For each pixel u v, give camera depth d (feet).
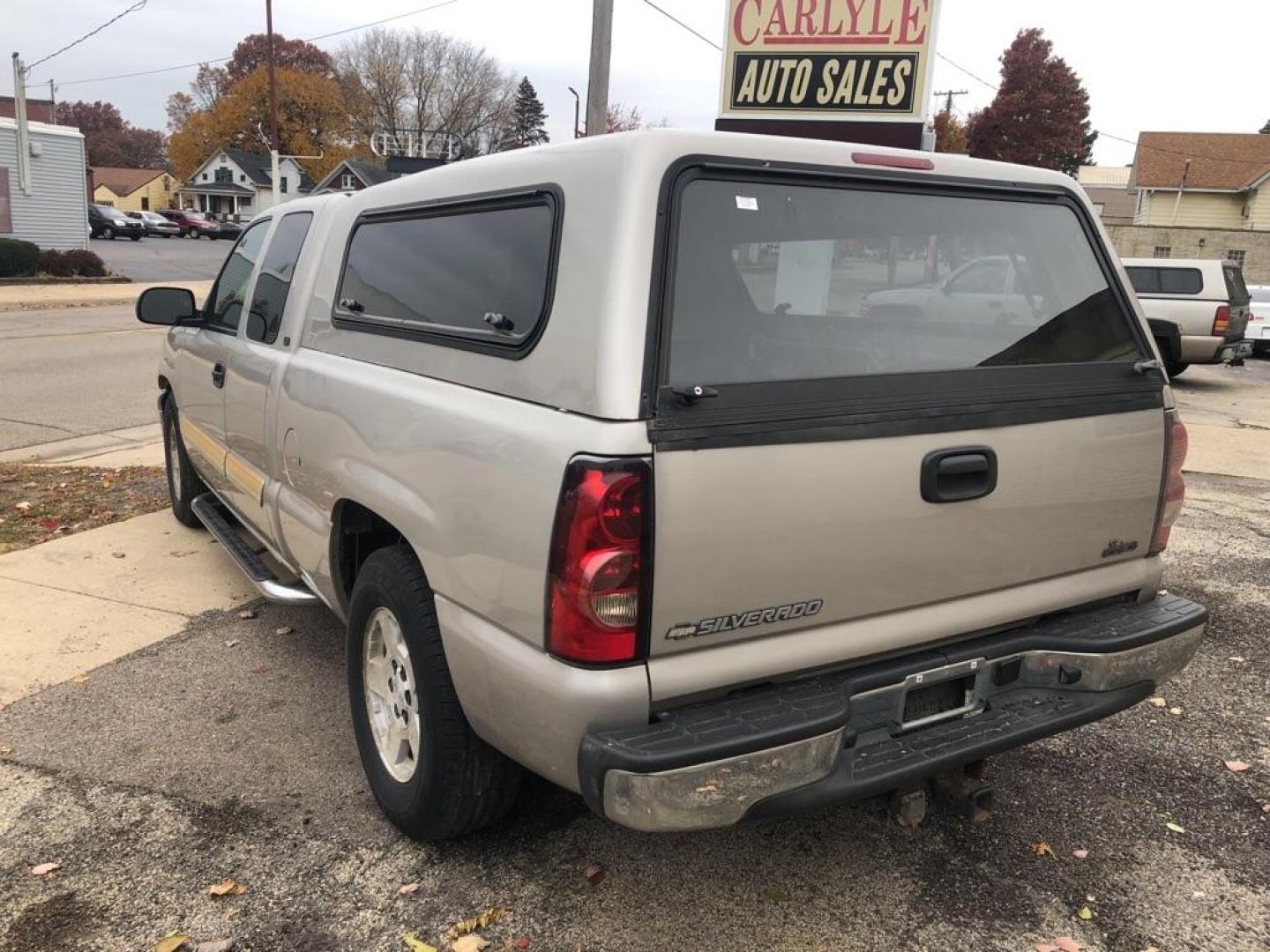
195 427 16.81
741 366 7.56
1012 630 9.25
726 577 7.32
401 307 9.98
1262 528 21.72
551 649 7.24
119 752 11.27
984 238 9.19
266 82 257.75
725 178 7.75
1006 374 8.78
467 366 8.55
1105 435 9.25
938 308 8.72
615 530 6.86
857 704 8.17
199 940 8.30
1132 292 10.04
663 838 9.85
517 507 7.45
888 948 8.42
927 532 8.23
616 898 8.95
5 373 40.60
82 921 8.51
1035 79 225.15
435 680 8.64
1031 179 9.59
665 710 7.42
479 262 8.79
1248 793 11.06
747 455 7.26
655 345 7.09
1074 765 11.61
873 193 8.52
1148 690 9.54
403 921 8.58
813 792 7.54
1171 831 10.29
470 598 8.02
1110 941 8.61
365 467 9.67
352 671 10.37
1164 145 151.64
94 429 30.50
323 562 11.10
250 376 13.15
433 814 9.00
